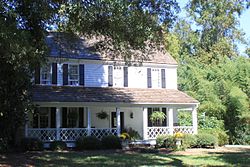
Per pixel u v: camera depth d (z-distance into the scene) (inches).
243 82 1392.7
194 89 1454.2
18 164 713.0
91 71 1242.6
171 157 850.8
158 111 1331.2
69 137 1113.4
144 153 951.6
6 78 772.6
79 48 1242.0
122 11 712.4
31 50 617.6
